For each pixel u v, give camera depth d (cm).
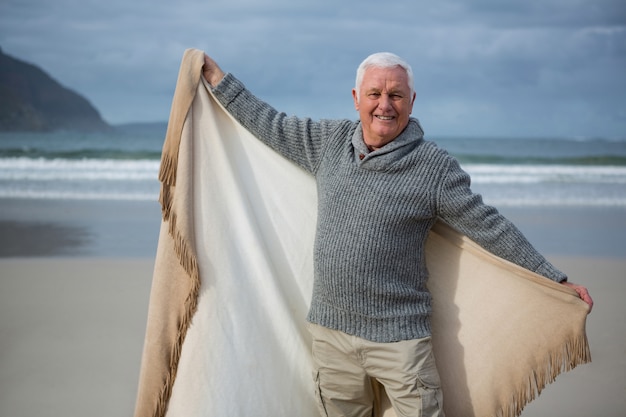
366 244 300
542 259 307
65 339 509
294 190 355
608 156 2786
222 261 344
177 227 336
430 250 337
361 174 306
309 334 355
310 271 357
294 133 336
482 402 326
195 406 334
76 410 390
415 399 301
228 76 346
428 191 299
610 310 598
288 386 346
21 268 735
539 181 1814
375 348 304
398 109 301
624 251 870
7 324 541
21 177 1703
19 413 384
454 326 331
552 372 316
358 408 335
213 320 339
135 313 576
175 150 341
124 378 436
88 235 940
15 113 12662
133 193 1415
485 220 302
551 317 314
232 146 356
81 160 2244
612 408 401
